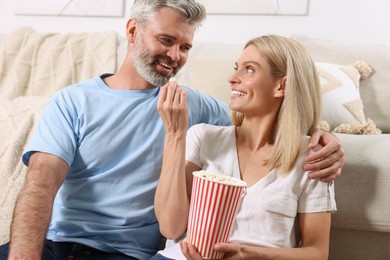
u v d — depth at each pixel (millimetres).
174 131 1190
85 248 1279
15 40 2305
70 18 2760
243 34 2523
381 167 1332
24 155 1310
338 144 1196
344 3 2400
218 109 1517
